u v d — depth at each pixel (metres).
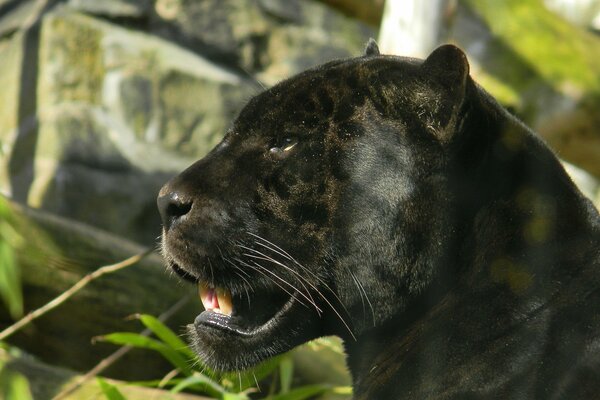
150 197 19.45
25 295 10.27
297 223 6.98
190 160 20.06
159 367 10.62
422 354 6.77
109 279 10.52
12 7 21.06
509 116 6.96
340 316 7.13
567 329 6.19
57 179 18.92
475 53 13.84
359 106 6.95
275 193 7.02
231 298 7.32
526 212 6.66
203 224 7.04
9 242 10.16
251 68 21.38
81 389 8.73
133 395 8.71
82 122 19.44
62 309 10.38
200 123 20.27
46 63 19.70
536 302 6.40
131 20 20.77
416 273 6.83
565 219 6.64
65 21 19.83
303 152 6.99
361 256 6.92
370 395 6.98
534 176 6.74
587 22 22.83
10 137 19.56
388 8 11.91
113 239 10.80
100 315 10.48
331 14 22.30
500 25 13.96
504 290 6.55
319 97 7.04
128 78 19.95
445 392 6.44
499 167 6.74
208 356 7.29
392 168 6.81
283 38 21.70
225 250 7.04
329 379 10.86
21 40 20.12
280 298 7.27
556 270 6.47
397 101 6.86
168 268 7.48
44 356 10.55
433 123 6.73
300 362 10.81
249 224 7.02
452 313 6.69
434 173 6.73
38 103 19.61
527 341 6.29
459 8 13.97
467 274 6.73
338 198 6.91
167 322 10.72
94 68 19.89
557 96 13.42
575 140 13.67
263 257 7.02
